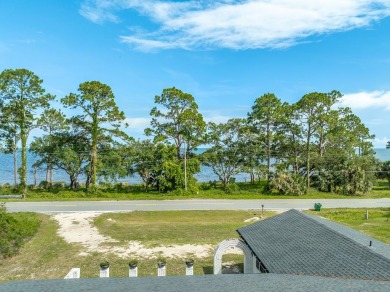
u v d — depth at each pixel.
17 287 8.52
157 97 52.81
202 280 9.25
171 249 23.42
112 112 48.72
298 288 8.12
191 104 53.50
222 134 55.25
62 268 19.78
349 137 59.12
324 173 52.94
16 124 48.59
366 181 49.66
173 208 37.91
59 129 50.78
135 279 9.43
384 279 9.92
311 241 15.00
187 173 50.97
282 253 14.58
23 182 47.41
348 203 41.66
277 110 53.62
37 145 49.38
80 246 24.00
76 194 45.44
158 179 51.06
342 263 11.94
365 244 13.66
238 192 49.59
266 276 9.97
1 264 20.50
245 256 18.06
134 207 38.31
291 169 57.69
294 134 56.22
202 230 28.88
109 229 28.80
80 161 51.66
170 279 9.43
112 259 21.33
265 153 56.28
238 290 7.88
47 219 31.70
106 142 51.41
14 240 23.86
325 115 51.38
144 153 52.06
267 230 18.64
